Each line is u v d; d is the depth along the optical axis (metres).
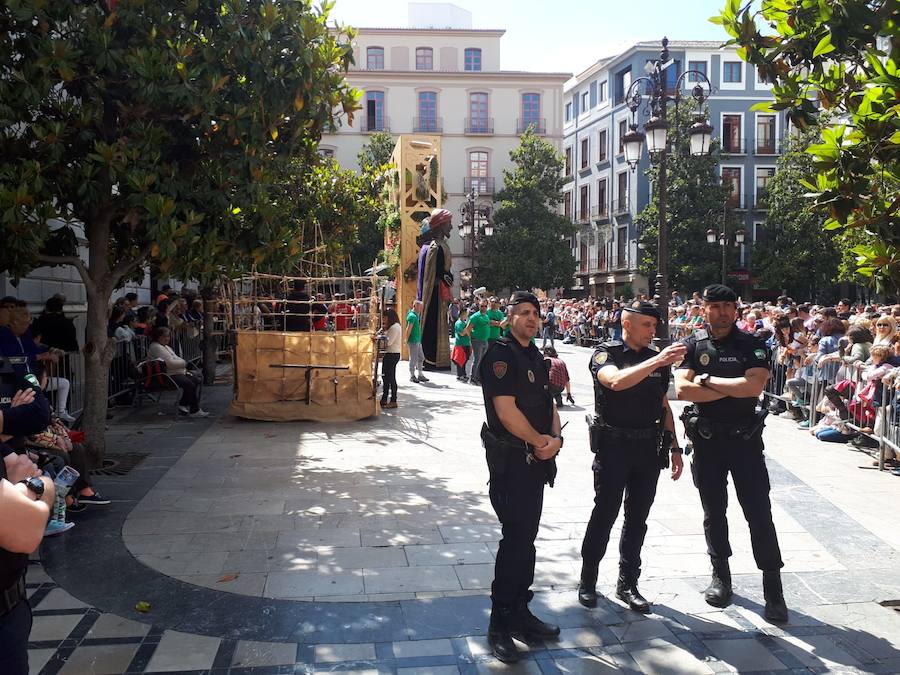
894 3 3.29
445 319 18.27
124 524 5.57
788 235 37.50
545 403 3.87
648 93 12.93
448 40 48.91
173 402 11.64
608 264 46.47
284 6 6.95
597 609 4.18
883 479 7.11
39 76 5.88
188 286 20.84
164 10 6.57
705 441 4.21
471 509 6.01
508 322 3.89
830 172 3.62
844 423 8.81
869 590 4.45
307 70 7.00
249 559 4.87
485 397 3.82
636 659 3.62
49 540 5.20
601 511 4.15
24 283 10.08
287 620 4.00
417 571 4.68
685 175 36.94
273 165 7.55
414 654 3.65
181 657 3.60
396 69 48.69
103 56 6.04
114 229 7.79
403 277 19.91
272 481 6.86
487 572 4.67
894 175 3.48
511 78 47.97
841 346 9.41
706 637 3.84
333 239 14.75
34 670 3.46
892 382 7.49
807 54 3.88
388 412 11.12
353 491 6.54
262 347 10.17
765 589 4.07
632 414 4.10
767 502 4.11
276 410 10.09
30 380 3.68
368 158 43.25
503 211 42.53
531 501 3.77
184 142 7.07
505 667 3.54
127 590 4.37
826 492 6.63
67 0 5.91
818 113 3.95
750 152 42.78
